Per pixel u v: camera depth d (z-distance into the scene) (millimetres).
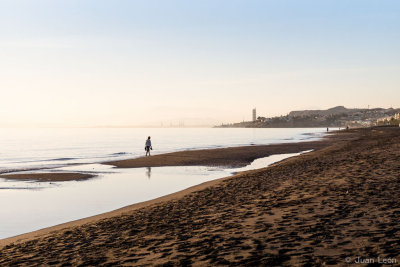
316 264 5086
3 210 13781
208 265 5520
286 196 11219
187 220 9398
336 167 17688
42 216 12797
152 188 18609
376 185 11430
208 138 117750
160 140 105062
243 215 9094
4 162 41344
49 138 139875
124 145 81188
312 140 78688
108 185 19859
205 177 22688
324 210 8641
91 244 7875
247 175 19797
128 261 6199
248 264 5359
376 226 6828
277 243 6312
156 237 7824
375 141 45625
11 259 7289
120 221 10391
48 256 7191
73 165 32656
